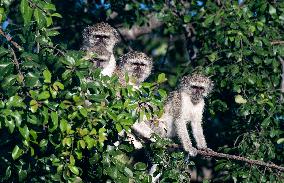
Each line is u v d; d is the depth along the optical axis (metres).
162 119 14.55
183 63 17.69
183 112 14.59
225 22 14.38
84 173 10.45
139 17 16.41
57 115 9.14
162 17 15.84
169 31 16.56
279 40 14.58
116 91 10.01
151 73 16.53
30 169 10.00
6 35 10.02
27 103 9.26
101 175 10.11
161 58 19.30
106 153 10.11
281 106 13.65
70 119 9.47
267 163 12.56
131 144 10.52
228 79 13.99
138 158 13.25
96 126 9.73
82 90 9.50
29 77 9.12
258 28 14.10
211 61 14.40
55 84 9.23
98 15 17.17
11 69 9.22
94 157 10.03
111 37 14.83
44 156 10.05
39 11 9.76
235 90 13.49
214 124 16.05
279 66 15.41
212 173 16.70
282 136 13.98
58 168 9.61
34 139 9.34
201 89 14.73
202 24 15.06
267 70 14.34
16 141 10.05
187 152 13.57
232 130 15.13
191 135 15.36
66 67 9.59
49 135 9.51
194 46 16.77
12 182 10.31
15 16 14.67
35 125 9.62
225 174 13.91
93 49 14.52
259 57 13.92
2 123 9.01
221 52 14.63
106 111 9.66
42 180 10.12
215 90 14.80
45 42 9.95
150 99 10.17
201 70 14.62
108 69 14.40
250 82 13.64
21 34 10.14
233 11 14.41
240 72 13.85
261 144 13.40
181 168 11.20
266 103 13.47
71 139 9.41
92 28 14.85
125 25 16.61
